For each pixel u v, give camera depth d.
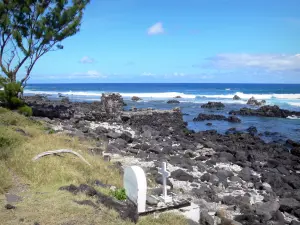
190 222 7.54
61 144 12.99
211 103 55.25
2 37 24.97
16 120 16.56
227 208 10.12
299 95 73.19
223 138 26.50
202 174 14.01
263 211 10.08
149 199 8.12
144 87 144.38
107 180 10.01
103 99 27.73
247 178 14.08
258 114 45.44
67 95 76.44
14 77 25.31
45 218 6.41
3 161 9.66
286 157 20.28
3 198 7.39
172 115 30.08
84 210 6.80
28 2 25.08
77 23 26.23
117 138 19.19
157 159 15.45
